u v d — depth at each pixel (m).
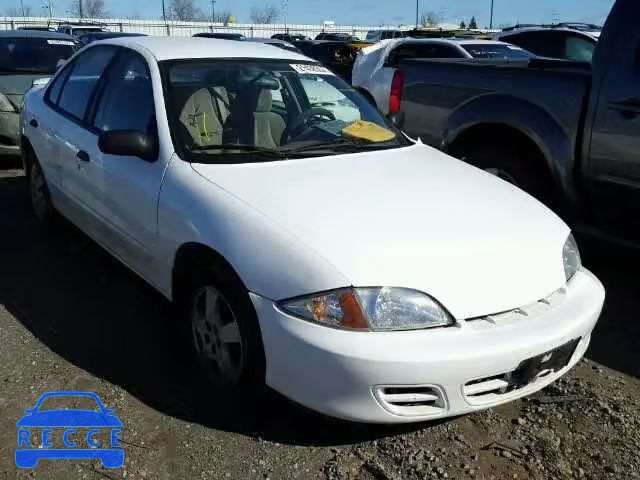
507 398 2.64
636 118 3.83
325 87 4.12
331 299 2.44
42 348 3.39
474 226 2.86
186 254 3.03
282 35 31.22
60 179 4.44
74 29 24.77
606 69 4.00
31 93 5.27
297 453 2.66
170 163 3.21
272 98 3.76
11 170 7.06
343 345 2.39
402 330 2.44
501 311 2.61
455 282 2.56
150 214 3.25
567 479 2.55
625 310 4.02
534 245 2.88
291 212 2.76
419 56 9.67
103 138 3.27
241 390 2.92
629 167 3.91
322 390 2.46
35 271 4.36
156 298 4.01
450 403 2.49
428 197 3.07
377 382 2.39
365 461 2.62
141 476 2.51
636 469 2.61
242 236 2.70
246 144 3.45
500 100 4.62
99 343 3.46
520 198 3.31
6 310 3.80
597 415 2.96
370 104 4.29
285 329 2.49
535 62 5.24
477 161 4.94
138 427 2.79
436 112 5.14
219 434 2.76
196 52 3.83
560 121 4.27
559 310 2.74
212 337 2.99
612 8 4.01
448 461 2.63
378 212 2.83
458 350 2.42
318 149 3.55
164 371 3.20
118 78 3.95
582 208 4.35
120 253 3.75
